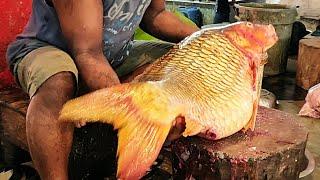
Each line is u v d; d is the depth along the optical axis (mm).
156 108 1342
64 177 1581
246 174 1538
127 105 1326
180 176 1673
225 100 1556
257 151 1553
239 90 1617
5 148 2260
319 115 3174
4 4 2510
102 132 1927
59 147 1575
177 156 1653
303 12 5047
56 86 1636
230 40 1690
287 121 1797
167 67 1617
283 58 4242
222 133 1553
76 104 1336
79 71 1679
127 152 1276
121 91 1350
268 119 1809
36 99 1625
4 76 2256
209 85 1566
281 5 4352
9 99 2082
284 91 3801
